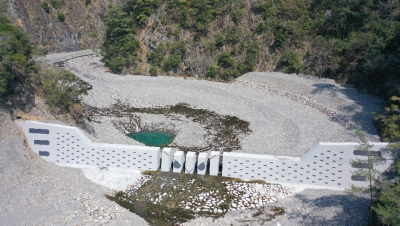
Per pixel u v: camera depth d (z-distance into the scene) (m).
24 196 33.88
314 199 36.41
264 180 40.41
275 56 74.44
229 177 41.09
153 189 38.53
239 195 37.81
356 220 32.06
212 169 41.25
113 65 74.19
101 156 41.56
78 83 64.12
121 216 33.19
